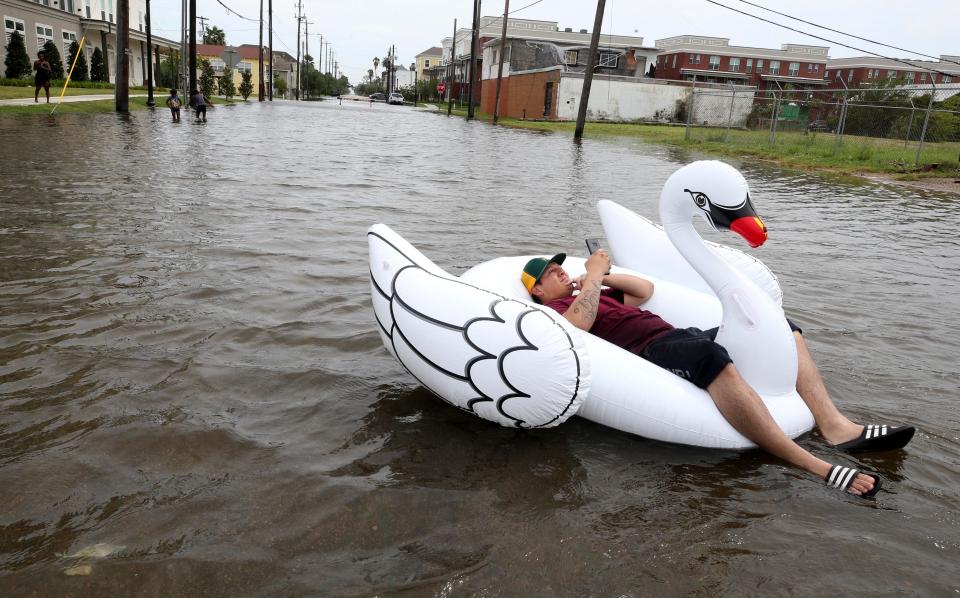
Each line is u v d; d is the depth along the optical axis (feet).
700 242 10.48
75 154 38.70
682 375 10.02
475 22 133.28
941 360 13.51
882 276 20.58
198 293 15.14
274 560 7.04
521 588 6.77
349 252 19.63
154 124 65.87
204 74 146.10
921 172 52.54
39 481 8.16
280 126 77.61
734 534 7.77
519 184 37.76
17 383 10.54
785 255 23.30
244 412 10.12
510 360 9.16
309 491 8.21
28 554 6.98
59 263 16.90
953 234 28.71
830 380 12.21
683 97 130.93
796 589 6.92
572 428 10.20
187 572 6.81
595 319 11.10
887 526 8.05
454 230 23.97
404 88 342.23
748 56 186.29
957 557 7.54
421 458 9.11
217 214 24.03
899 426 9.71
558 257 11.44
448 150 58.39
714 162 10.19
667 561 7.26
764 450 9.68
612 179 42.11
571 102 130.93
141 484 8.23
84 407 9.93
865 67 186.80
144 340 12.46
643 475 8.96
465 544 7.39
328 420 10.02
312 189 31.37
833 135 78.13
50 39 114.93
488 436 9.80
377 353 12.53
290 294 15.47
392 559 7.12
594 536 7.62
